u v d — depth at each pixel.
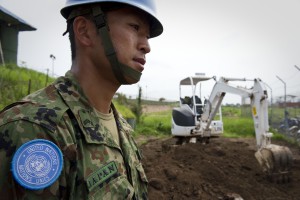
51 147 0.84
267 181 6.55
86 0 1.08
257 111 6.79
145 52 1.20
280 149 6.41
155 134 17.06
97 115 1.13
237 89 7.48
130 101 23.12
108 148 1.08
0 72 11.89
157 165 6.85
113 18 1.11
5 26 18.91
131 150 1.33
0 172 0.81
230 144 12.49
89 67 1.15
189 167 6.69
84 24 1.12
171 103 45.16
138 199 1.25
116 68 1.10
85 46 1.14
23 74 14.21
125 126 1.45
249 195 5.77
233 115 31.94
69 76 1.13
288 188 6.26
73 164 0.91
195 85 10.74
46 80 14.74
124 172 1.15
